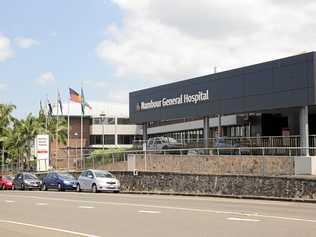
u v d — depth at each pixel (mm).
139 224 17484
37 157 63531
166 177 38062
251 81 45094
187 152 44750
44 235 15273
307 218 18469
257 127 55250
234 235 14422
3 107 83500
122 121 100875
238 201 28172
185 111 52906
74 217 20250
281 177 29844
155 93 57375
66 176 45281
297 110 45781
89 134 98875
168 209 22719
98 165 53875
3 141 81250
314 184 27812
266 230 15273
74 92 71188
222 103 48250
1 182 53312
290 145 39156
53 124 82312
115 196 33906
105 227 16953
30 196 34750
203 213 20703
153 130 87375
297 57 40688
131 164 48625
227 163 40969
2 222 19078
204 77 50469
